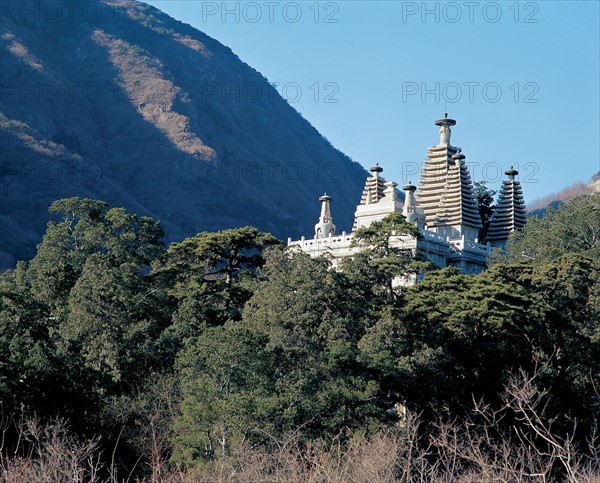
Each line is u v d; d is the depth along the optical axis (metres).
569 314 195.12
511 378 155.88
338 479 118.75
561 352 185.00
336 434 148.75
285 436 135.12
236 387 154.12
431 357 166.75
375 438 135.38
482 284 182.50
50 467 118.25
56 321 186.25
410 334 174.25
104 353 172.50
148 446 150.75
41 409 149.75
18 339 161.00
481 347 174.62
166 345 176.62
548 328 185.75
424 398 162.00
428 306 177.12
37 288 198.00
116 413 158.25
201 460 138.88
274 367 156.75
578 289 195.75
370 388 153.12
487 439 133.00
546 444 161.75
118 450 152.38
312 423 148.12
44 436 142.25
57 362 156.88
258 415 143.38
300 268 182.25
